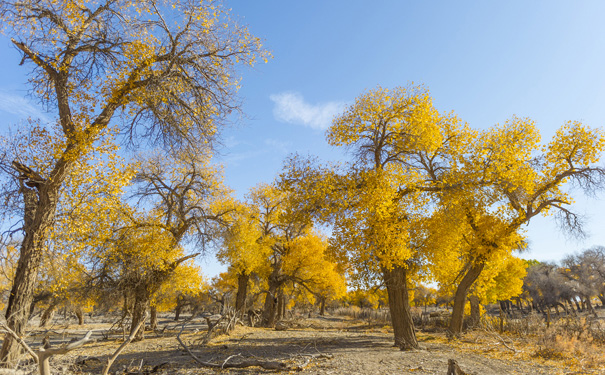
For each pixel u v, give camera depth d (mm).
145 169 20047
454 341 16328
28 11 10250
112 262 18484
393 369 9148
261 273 32312
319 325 34688
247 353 12461
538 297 54125
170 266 20719
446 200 15227
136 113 11281
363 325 34938
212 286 46125
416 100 15422
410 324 14227
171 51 11500
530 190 16266
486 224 18078
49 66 10797
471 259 19438
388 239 13508
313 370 9055
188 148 12359
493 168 15805
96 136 10547
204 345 15781
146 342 18719
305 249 32156
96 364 11391
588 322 15414
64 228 10898
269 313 32281
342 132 15828
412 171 16734
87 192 11406
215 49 11914
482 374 8648
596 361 10109
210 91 11875
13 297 9273
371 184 14258
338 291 36031
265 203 32406
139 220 19422
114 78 10758
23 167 10188
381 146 15953
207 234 20750
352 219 14297
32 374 6668
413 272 15969
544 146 18031
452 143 17453
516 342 14664
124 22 11086
